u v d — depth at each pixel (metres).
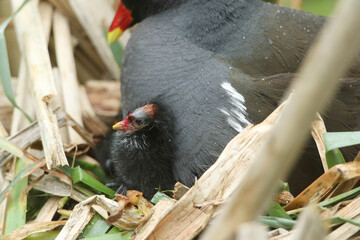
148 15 8.20
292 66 6.82
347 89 6.25
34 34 8.18
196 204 5.43
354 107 6.23
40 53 7.89
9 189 6.43
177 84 6.83
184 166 6.65
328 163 5.83
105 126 9.13
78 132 7.80
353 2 2.49
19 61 9.95
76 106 8.83
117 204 5.95
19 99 8.48
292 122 2.64
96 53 10.48
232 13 7.16
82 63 10.46
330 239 5.21
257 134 5.66
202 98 6.57
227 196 5.49
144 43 7.36
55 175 6.92
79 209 6.01
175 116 6.67
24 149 7.16
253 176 2.74
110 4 10.51
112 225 6.09
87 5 9.97
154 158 6.79
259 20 7.15
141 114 6.71
